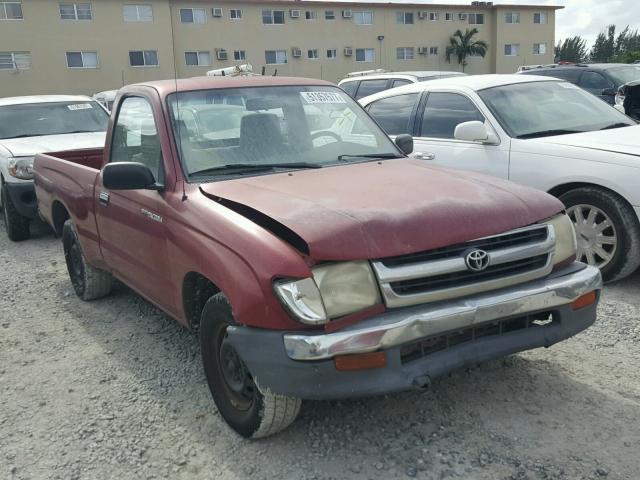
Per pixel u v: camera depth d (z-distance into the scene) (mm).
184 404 3703
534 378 3738
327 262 2803
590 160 5141
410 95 7020
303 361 2707
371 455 3092
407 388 2783
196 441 3311
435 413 3416
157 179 3914
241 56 42562
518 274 3102
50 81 37469
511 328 3125
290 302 2721
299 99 4398
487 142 5887
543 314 3264
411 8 48219
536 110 6113
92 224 4871
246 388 3180
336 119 4441
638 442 3070
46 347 4660
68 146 8438
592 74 12250
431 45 49812
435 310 2848
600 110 6344
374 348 2713
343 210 3008
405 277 2828
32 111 9633
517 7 51781
